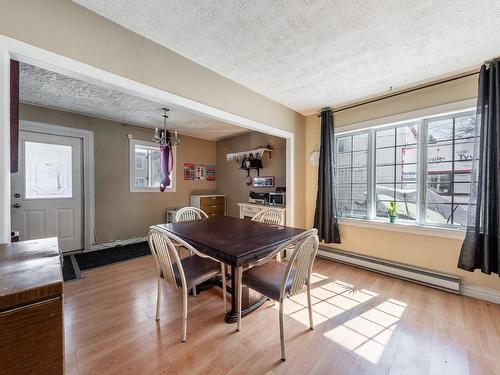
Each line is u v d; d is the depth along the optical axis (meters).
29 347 0.57
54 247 0.95
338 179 3.30
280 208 3.37
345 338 1.57
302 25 1.60
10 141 1.29
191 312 1.88
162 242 1.61
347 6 1.42
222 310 1.91
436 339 1.56
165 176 3.86
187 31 1.68
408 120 2.58
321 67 2.16
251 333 1.62
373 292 2.23
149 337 1.57
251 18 1.54
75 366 1.31
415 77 2.33
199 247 1.64
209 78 2.20
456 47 1.82
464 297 2.12
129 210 4.02
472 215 2.05
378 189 2.92
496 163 1.92
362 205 3.05
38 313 0.58
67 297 2.11
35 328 0.58
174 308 1.94
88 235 3.54
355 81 2.43
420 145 2.54
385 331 1.64
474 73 2.13
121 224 3.93
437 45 1.81
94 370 1.29
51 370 0.60
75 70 1.41
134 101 2.94
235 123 2.52
